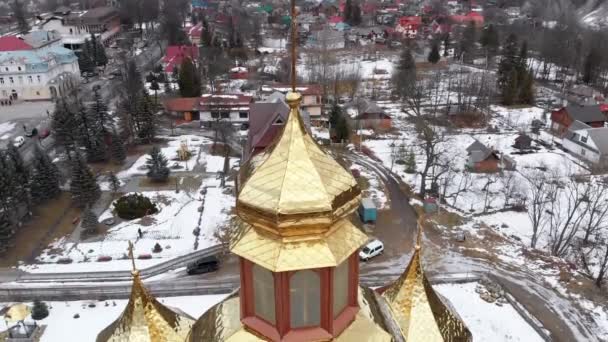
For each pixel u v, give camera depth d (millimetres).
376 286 54844
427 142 76375
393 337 19859
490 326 47531
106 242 63500
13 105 123625
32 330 46469
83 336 46594
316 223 16000
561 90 133125
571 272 57062
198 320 21547
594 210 62812
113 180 76750
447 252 61344
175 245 62875
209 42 160125
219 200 74125
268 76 141625
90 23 183875
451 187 78812
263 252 16469
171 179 81688
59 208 72562
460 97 118062
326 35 173500
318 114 110688
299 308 17422
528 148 94625
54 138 93438
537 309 50594
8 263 59344
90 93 131875
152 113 98312
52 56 129500
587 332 47375
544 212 71250
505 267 58125
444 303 25828
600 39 152250
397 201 74062
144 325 23875
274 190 16078
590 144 88750
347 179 17078
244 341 18141
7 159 74125
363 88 133875
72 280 56094
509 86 121625
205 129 105562
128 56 164750
